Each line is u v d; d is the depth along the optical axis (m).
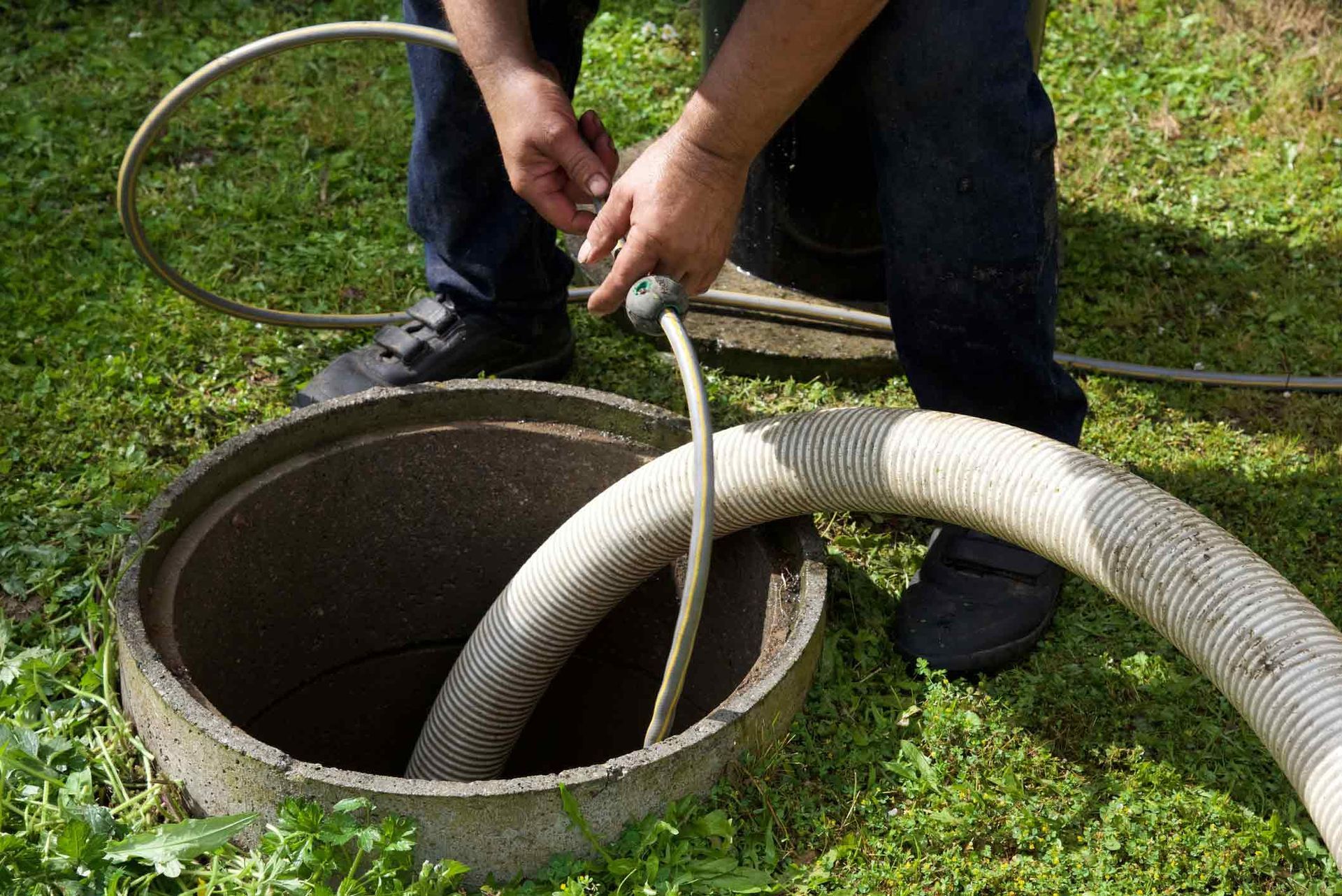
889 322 3.42
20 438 3.06
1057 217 2.51
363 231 3.91
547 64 2.49
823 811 2.23
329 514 2.75
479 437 2.78
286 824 1.97
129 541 2.33
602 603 2.55
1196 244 3.97
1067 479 2.22
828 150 3.29
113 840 2.08
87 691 2.39
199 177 4.07
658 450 2.77
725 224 2.19
